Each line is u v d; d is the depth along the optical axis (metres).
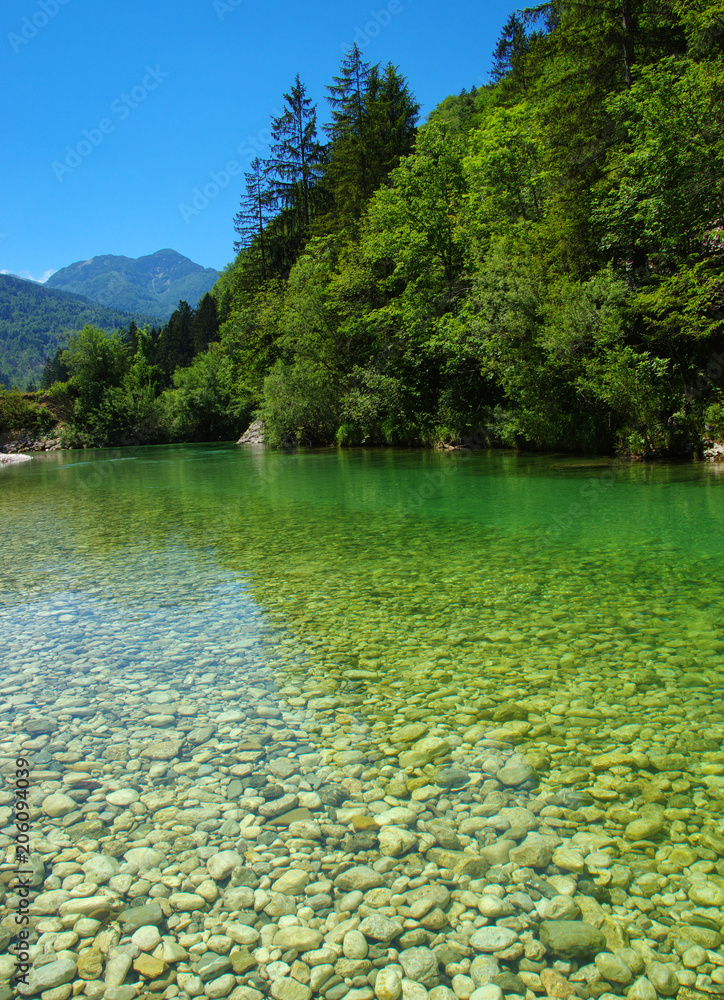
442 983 2.15
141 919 2.49
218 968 2.25
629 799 3.13
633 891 2.54
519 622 5.84
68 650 5.66
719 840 2.81
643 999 2.07
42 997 2.14
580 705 4.14
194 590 7.49
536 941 2.32
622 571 7.44
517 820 3.01
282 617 6.32
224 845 2.91
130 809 3.23
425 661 5.03
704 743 3.62
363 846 2.87
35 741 3.98
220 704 4.43
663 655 4.91
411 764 3.54
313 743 3.84
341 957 2.28
